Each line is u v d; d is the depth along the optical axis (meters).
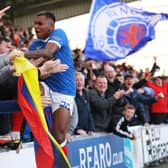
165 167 6.74
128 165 5.82
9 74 2.54
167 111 7.95
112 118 5.40
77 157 4.60
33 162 3.49
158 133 7.11
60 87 3.17
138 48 5.60
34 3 20.72
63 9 20.34
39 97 2.51
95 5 5.29
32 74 2.50
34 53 2.97
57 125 3.13
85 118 5.02
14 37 11.28
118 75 6.91
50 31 3.23
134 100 6.79
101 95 5.42
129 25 5.52
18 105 2.59
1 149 3.05
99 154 5.06
